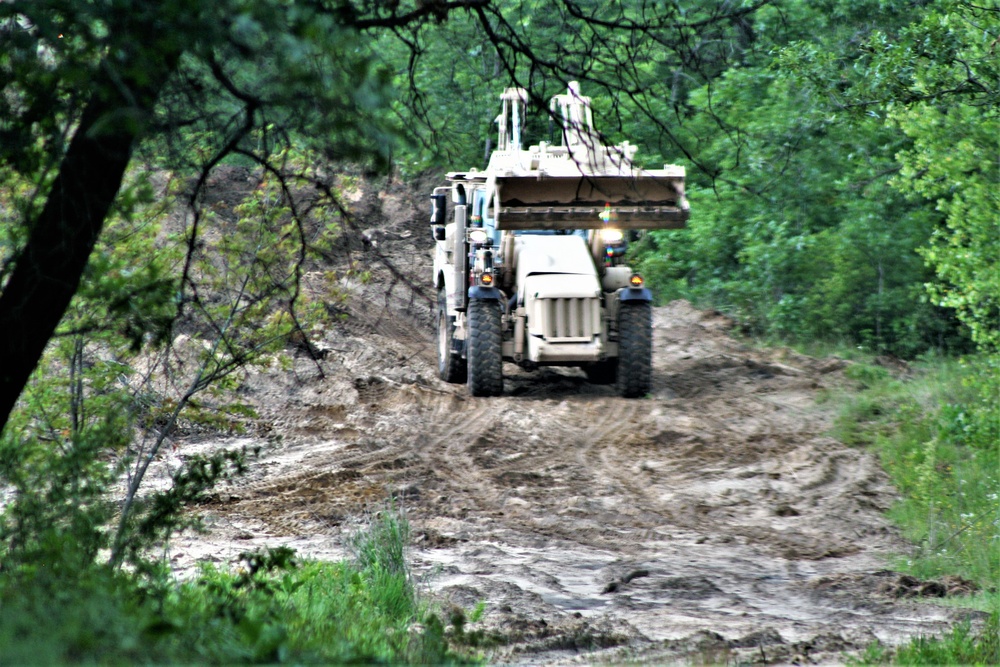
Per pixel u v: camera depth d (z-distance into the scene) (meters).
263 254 28.86
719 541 40.69
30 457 24.50
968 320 51.97
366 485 47.22
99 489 23.69
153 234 27.95
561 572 36.44
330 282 33.53
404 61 24.45
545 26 23.83
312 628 23.52
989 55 46.25
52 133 18.31
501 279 65.19
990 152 51.22
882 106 49.69
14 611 16.70
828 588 34.75
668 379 69.81
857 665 25.14
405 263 92.62
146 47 15.56
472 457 51.97
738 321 85.75
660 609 32.25
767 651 27.28
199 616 20.84
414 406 60.00
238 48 15.72
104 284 20.02
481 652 26.12
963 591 34.75
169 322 21.03
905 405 60.25
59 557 20.59
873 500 45.84
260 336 31.59
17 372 19.45
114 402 30.59
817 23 70.19
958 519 41.09
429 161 22.89
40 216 19.02
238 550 36.88
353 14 18.95
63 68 16.25
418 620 29.03
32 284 19.19
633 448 54.16
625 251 64.88
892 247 80.81
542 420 58.19
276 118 17.45
